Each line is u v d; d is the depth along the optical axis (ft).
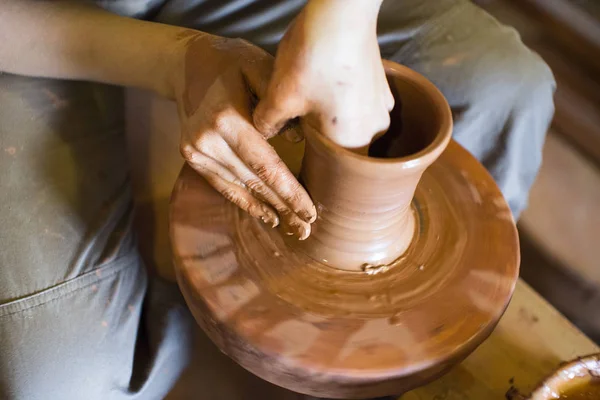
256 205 2.59
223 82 2.55
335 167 2.11
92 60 3.28
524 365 3.10
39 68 3.38
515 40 3.97
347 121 2.03
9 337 2.84
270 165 2.33
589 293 5.33
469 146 3.88
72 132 3.54
